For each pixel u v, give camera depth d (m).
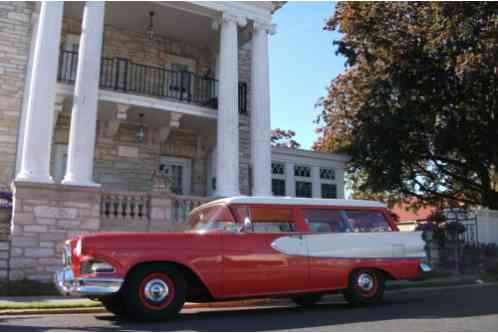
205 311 8.87
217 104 16.92
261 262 7.94
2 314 8.23
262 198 8.43
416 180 22.97
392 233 9.25
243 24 16.12
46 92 12.46
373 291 8.93
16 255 11.60
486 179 21.19
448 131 18.75
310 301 9.61
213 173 17.30
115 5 15.48
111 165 16.03
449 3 17.12
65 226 12.18
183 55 18.08
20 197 11.81
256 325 6.88
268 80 16.44
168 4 15.38
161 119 16.28
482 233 18.27
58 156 15.22
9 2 14.64
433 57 19.06
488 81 18.03
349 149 21.39
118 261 6.95
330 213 8.89
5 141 13.97
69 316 8.00
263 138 15.93
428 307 8.78
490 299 10.12
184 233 7.58
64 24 16.09
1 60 14.27
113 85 16.45
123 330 6.48
